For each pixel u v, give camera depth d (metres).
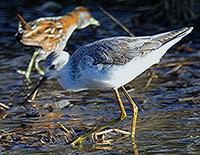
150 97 15.23
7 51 19.03
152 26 20.23
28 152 12.16
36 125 13.59
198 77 16.50
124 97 15.30
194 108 14.33
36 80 16.83
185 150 11.95
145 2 21.73
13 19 21.50
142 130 13.10
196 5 20.55
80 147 12.40
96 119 13.89
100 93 15.75
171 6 20.58
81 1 22.38
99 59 12.59
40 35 17.22
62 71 12.95
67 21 17.94
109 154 11.95
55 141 12.70
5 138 12.80
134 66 12.70
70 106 14.84
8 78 16.94
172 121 13.55
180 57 17.86
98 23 18.73
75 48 18.97
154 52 12.82
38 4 22.66
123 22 20.61
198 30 19.69
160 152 11.91
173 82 16.23
